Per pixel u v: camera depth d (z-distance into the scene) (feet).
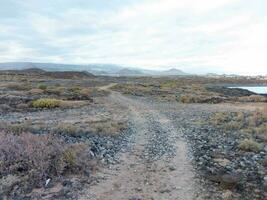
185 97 152.66
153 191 29.94
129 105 129.49
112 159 40.68
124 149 46.98
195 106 126.11
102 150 44.45
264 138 52.47
